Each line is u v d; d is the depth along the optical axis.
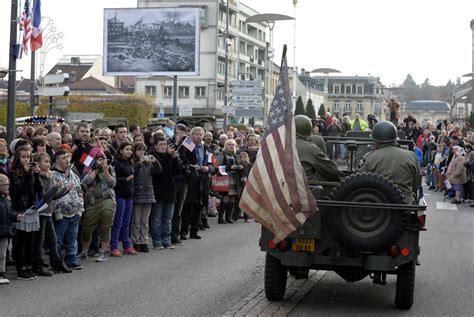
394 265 9.28
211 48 85.12
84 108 55.09
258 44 102.00
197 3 84.69
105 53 34.19
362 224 9.19
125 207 13.84
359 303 10.17
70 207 12.12
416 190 10.05
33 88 24.61
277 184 9.12
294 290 10.85
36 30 20.50
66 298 10.10
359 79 126.69
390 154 9.88
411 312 9.66
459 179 25.52
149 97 56.62
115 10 34.06
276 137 9.27
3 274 11.08
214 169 16.98
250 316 9.06
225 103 40.09
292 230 9.12
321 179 10.23
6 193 10.94
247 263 13.09
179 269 12.44
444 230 18.52
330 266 9.74
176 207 15.41
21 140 11.43
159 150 14.77
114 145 15.53
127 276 11.77
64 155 12.14
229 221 19.42
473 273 12.59
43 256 13.41
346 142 11.96
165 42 33.84
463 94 111.62
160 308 9.52
